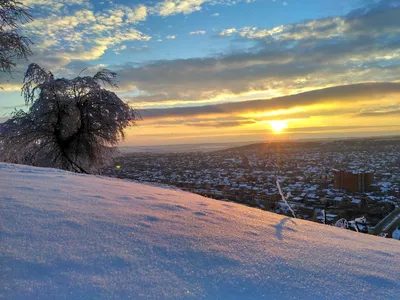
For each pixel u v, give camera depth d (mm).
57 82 16219
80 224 2949
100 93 16750
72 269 2096
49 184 4965
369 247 3531
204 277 2201
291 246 3092
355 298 2117
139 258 2367
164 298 1897
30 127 16391
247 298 2004
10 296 1747
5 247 2285
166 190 6539
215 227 3443
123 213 3539
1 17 13164
